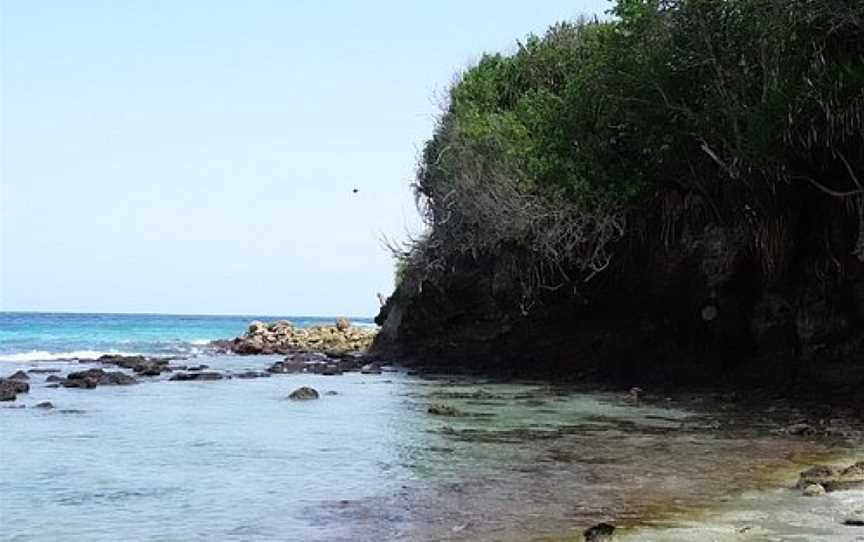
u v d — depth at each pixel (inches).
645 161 958.4
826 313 853.2
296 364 1341.0
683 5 845.2
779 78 741.3
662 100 887.7
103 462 497.7
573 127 992.9
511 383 1083.9
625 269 1063.0
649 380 1038.4
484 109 1286.9
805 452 530.3
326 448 550.3
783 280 895.7
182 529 346.3
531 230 1080.2
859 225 799.1
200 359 1593.3
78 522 357.7
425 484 434.6
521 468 478.6
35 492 415.5
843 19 693.3
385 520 360.2
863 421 686.5
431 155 1358.3
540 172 1033.5
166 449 545.0
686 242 981.2
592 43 1203.9
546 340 1184.2
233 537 334.3
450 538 331.0
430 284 1326.3
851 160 789.9
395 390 973.8
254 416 716.0
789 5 715.4
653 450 541.0
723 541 319.0
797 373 882.1
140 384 1022.4
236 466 485.7
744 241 922.7
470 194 1143.6
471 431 631.2
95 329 3506.4
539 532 338.6
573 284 1107.3
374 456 519.2
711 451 535.8
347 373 1238.3
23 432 615.5
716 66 813.2
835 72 712.4
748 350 954.7
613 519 358.0
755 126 772.0
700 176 920.3
